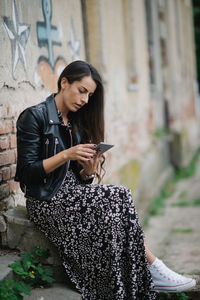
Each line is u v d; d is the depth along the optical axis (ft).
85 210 9.64
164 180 34.01
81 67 9.90
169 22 41.60
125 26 27.35
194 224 23.61
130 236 9.50
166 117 41.09
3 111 11.60
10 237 10.68
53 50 14.97
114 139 22.57
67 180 10.12
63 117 10.36
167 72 41.22
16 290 9.23
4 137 11.66
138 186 25.64
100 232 9.57
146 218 24.81
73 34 17.17
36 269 10.03
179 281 10.06
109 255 9.49
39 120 9.77
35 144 9.68
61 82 10.15
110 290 9.59
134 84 28.17
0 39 11.45
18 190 12.29
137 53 28.94
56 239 9.98
